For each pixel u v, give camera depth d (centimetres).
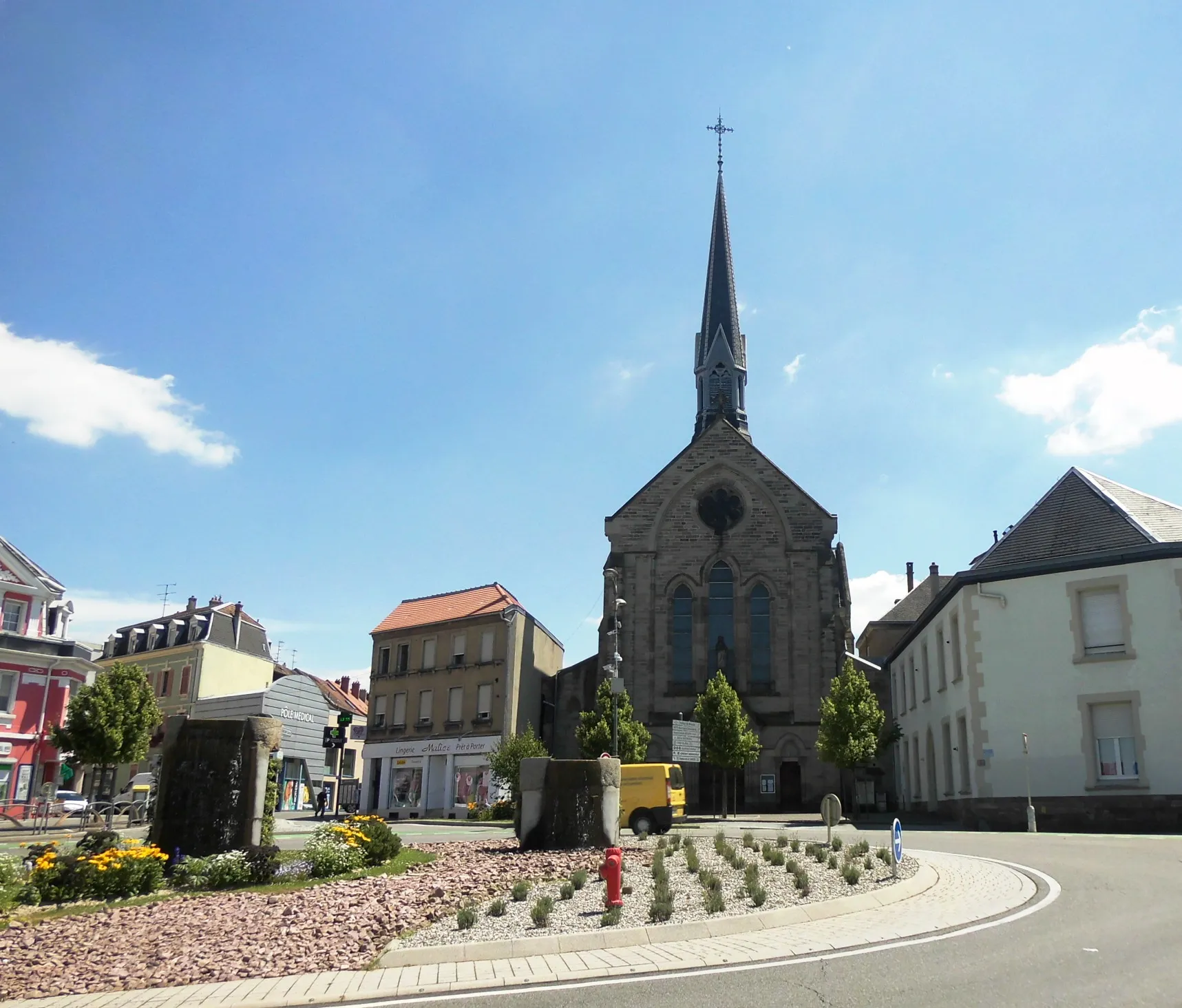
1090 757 2750
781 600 4997
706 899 1238
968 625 3044
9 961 1040
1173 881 1384
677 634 5047
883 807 4684
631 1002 823
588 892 1373
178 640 6219
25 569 4478
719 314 7131
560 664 6297
